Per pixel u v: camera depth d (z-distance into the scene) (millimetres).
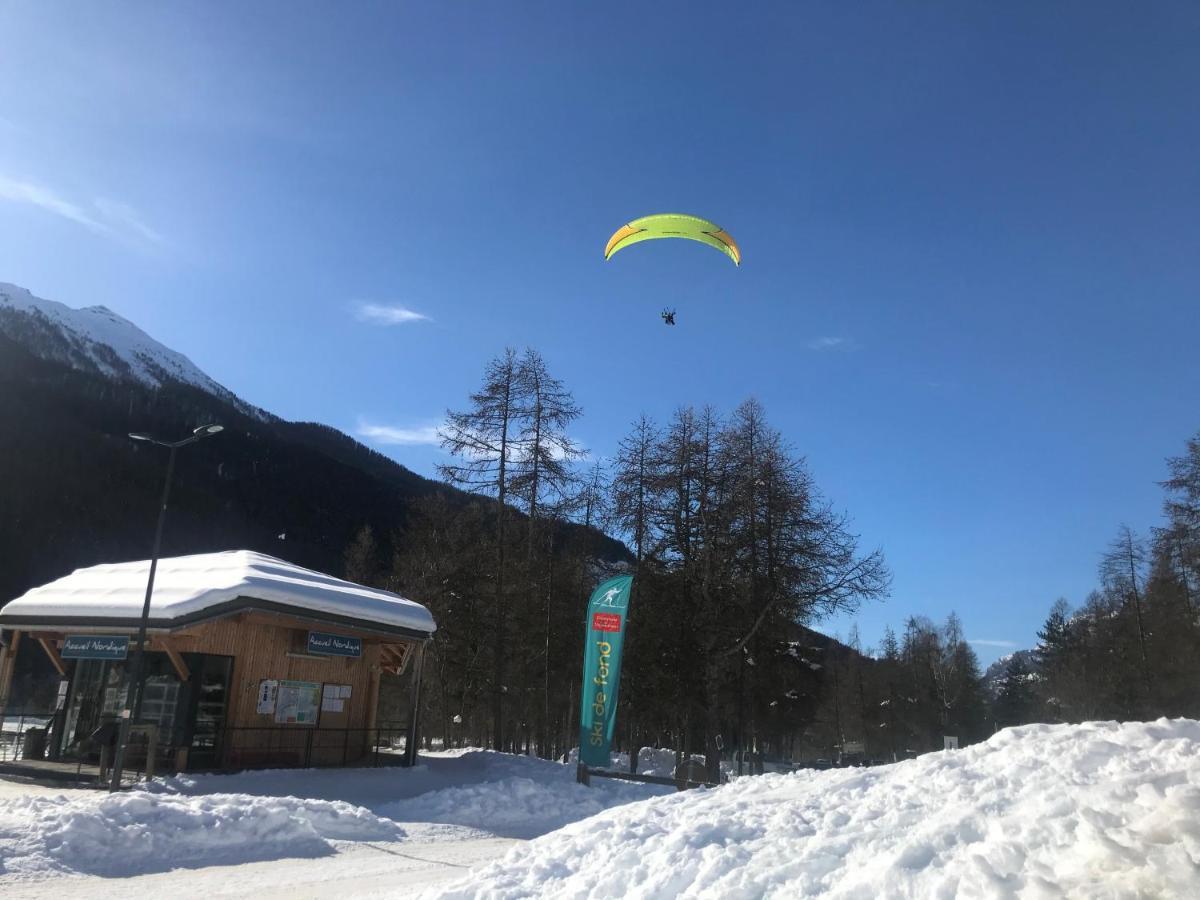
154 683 20094
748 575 27438
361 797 18906
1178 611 39719
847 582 26656
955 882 5355
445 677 39156
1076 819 6012
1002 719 79062
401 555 41688
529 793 18922
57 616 20141
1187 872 4559
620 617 20391
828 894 5898
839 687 67688
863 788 9930
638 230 23203
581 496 31938
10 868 10188
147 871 10773
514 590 32625
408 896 9156
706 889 6676
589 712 20359
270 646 21406
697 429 29094
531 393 31391
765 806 9602
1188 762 7414
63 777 18172
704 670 27391
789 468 27906
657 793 20219
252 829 12898
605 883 7602
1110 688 46688
